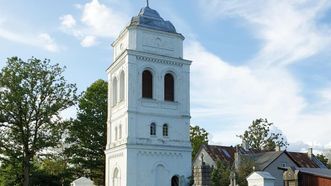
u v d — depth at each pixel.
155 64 45.56
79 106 61.78
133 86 43.81
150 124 44.12
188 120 46.16
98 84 62.91
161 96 45.31
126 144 42.06
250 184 32.44
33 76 48.28
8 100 47.03
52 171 53.56
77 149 60.44
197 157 67.06
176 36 47.44
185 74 47.12
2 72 47.56
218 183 45.81
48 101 49.06
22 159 48.38
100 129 61.09
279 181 58.53
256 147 87.19
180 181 43.81
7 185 52.44
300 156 71.50
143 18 46.53
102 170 62.19
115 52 49.94
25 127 48.38
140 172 42.34
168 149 44.19
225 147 67.75
